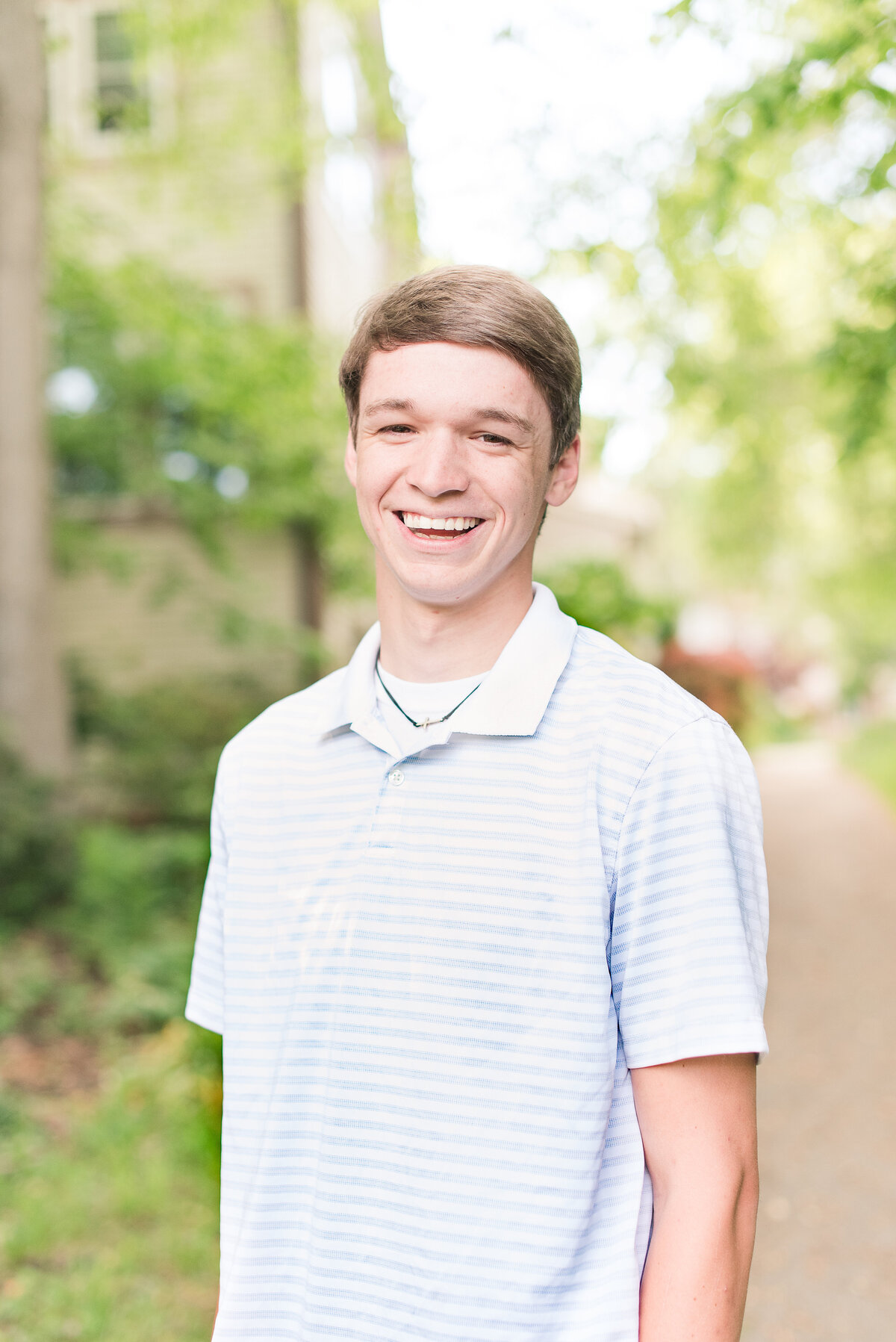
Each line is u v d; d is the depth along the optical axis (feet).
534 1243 3.65
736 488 44.21
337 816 4.22
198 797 28.76
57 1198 11.66
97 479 34.58
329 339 33.27
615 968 3.80
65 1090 14.62
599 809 3.83
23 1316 9.91
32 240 23.82
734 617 117.60
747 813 3.91
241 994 4.29
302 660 34.53
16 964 17.81
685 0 14.02
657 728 3.87
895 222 16.44
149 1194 11.55
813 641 118.11
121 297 31.01
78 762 30.40
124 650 34.81
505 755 4.00
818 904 27.76
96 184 33.71
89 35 32.96
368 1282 3.80
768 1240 11.76
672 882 3.73
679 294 22.40
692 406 29.14
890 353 15.99
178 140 30.73
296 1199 4.05
